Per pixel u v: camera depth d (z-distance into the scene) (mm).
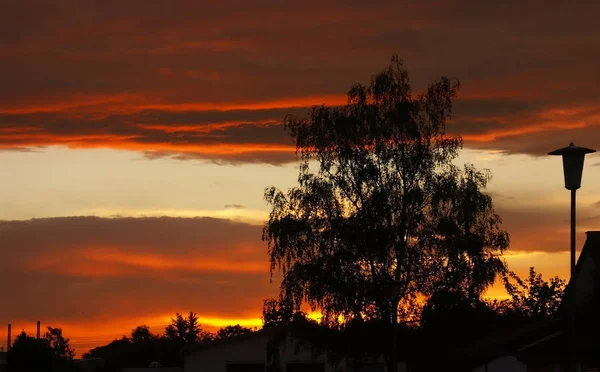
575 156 19547
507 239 41094
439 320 40281
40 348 70000
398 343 40469
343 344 40625
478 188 41469
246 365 51188
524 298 65812
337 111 42688
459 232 40375
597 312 33688
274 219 41625
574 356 19625
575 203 19672
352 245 40875
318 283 40156
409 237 41219
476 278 40438
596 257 37375
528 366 34125
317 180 42062
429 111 42406
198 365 52156
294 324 41375
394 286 34344
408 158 41781
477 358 35625
